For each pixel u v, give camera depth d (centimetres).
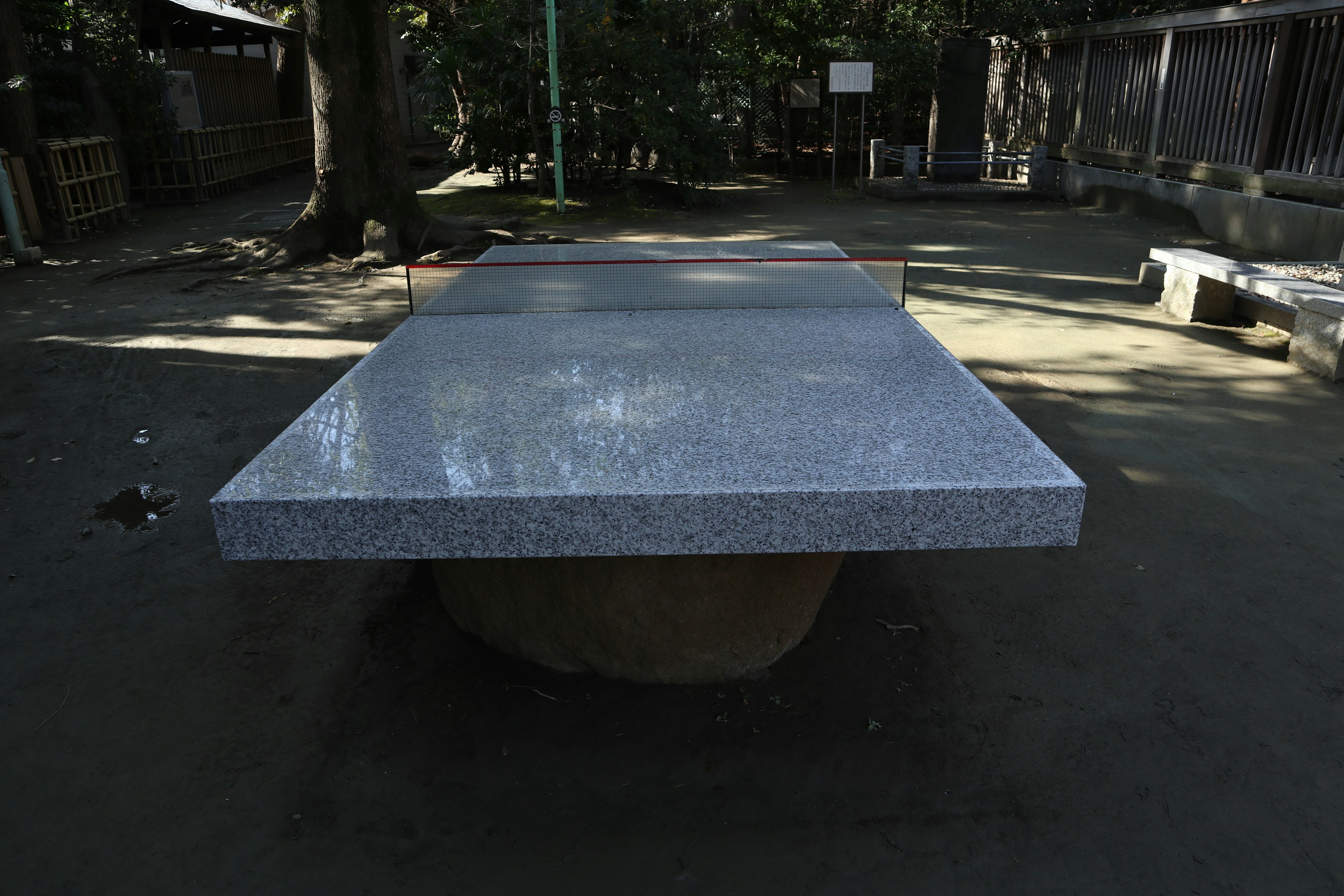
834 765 243
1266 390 525
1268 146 959
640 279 428
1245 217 977
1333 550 347
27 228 1052
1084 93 1386
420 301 392
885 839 219
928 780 237
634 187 1381
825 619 312
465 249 963
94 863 212
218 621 314
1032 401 512
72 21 1314
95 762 245
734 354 308
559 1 1273
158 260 927
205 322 716
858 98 1898
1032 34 1529
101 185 1205
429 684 278
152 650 296
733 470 206
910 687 275
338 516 196
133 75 1380
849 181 1741
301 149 2098
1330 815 222
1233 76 1033
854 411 248
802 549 199
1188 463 427
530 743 253
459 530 197
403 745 252
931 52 1545
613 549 199
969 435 228
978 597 324
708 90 1658
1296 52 922
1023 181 1579
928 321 693
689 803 231
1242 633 297
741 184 1697
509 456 218
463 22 1382
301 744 253
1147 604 315
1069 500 197
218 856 215
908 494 195
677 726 259
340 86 928
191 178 1512
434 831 223
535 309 378
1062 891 204
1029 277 852
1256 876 206
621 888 206
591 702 270
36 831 222
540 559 266
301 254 951
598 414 248
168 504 401
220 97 1738
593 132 1338
